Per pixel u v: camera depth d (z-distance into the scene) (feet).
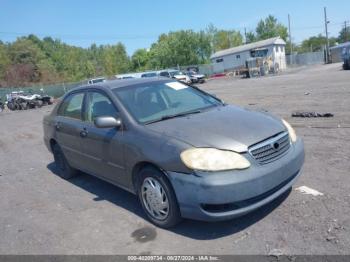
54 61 323.16
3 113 96.43
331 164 17.78
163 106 15.96
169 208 13.00
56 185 20.51
